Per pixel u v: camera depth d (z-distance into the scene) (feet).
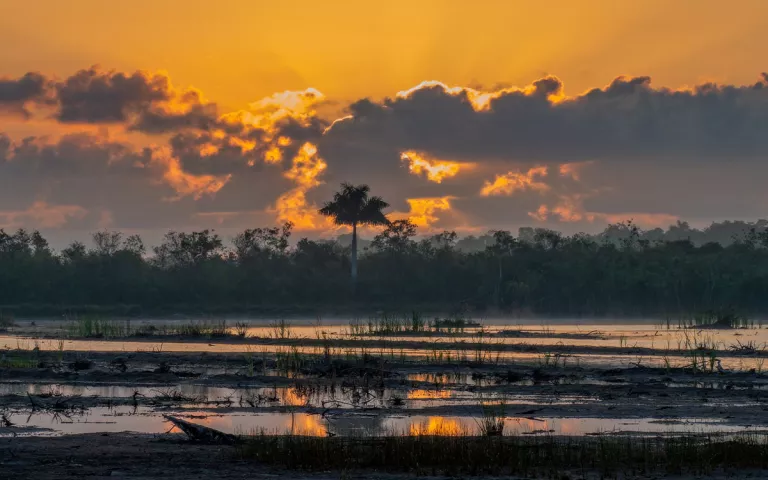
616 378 160.15
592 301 528.22
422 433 103.30
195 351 219.41
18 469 82.48
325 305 539.29
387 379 155.33
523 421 114.01
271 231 617.62
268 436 99.09
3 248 609.01
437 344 239.91
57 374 161.79
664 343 251.19
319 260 596.70
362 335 281.74
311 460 85.66
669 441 95.20
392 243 615.98
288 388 146.92
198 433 98.94
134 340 265.95
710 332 319.06
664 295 522.06
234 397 136.46
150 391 143.33
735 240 622.95
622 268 538.88
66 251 586.04
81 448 93.76
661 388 142.72
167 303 533.96
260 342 253.44
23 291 533.96
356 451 89.25
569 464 85.40
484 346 231.09
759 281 509.76
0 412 121.60
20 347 234.79
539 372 162.61
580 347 229.04
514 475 81.25
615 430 107.45
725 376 161.99
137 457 88.84
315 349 221.46
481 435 101.30
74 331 310.65
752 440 93.71
